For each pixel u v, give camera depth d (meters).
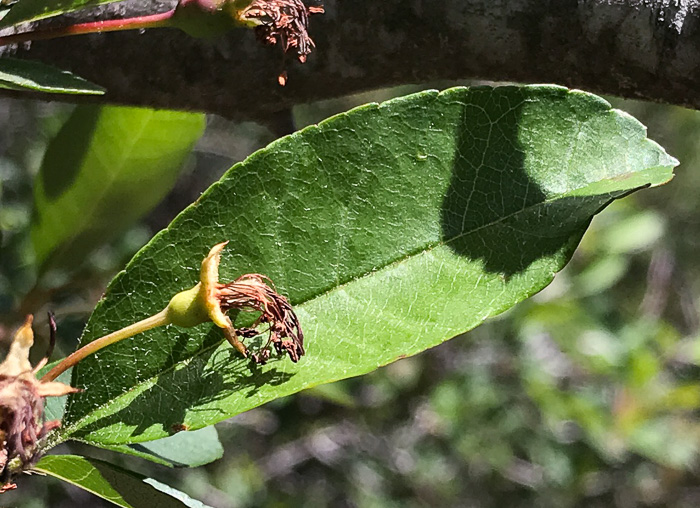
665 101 0.07
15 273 0.13
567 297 0.29
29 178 0.28
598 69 0.07
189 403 0.06
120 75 0.08
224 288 0.06
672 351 0.31
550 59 0.07
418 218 0.06
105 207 0.11
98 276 0.12
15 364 0.05
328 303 0.06
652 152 0.06
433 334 0.06
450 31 0.07
